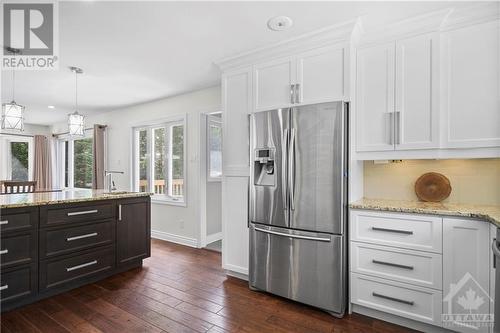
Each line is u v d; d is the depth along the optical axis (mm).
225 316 2102
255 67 2631
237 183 2756
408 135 2080
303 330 1922
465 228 1730
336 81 2195
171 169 4430
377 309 2021
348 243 2139
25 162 6398
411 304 1896
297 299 2252
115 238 2895
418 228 1876
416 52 2055
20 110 2725
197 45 2475
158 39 2355
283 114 2318
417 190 2355
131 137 4844
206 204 4105
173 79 3420
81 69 3012
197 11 1945
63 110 5098
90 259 2662
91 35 2262
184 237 4129
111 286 2631
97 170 5129
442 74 1972
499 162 2111
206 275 2918
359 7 1900
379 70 2188
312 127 2180
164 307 2232
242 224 2721
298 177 2240
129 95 4129
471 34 1889
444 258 1792
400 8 1907
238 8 1915
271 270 2395
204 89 3867
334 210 2092
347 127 2150
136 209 3125
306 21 2084
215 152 4340
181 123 4262
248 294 2473
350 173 2164
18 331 1899
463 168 2232
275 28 2184
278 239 2352
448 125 1953
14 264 2146
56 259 2404
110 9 1901
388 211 1972
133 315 2109
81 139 6105
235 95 2773
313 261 2178
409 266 1901
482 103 1859
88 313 2137
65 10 1903
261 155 2449
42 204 2312
